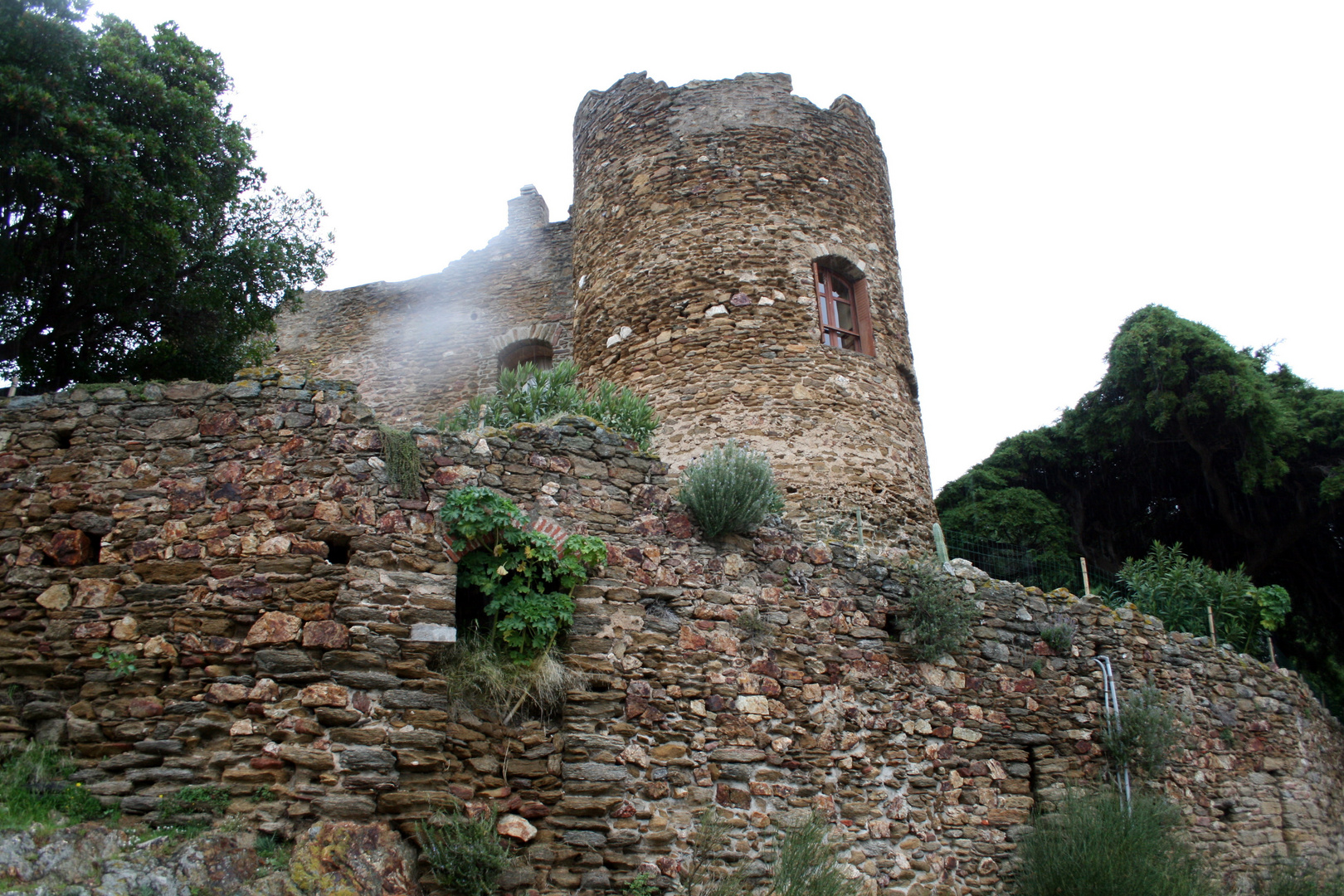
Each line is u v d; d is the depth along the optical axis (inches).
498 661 289.1
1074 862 341.7
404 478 290.0
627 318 550.0
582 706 296.2
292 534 275.7
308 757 254.1
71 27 392.8
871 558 381.7
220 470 281.9
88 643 262.8
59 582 269.0
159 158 426.6
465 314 746.2
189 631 263.9
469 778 270.8
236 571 270.7
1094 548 903.1
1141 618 461.7
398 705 266.1
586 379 559.8
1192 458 845.2
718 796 310.8
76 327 438.9
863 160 599.2
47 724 255.4
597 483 328.2
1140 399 824.9
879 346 553.0
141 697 257.1
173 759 250.8
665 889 287.9
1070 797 374.9
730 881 293.1
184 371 477.1
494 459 311.0
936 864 349.7
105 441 283.9
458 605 303.9
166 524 275.0
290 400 291.4
